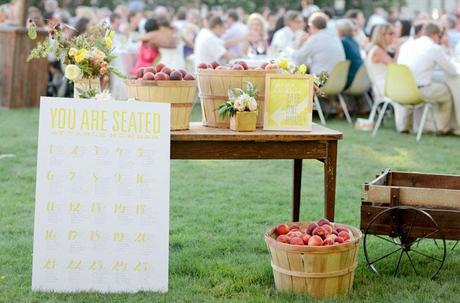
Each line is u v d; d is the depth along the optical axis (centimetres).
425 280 359
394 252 371
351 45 943
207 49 935
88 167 334
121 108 333
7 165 635
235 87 370
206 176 616
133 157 335
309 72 926
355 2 2128
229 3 2128
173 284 350
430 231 356
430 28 809
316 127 386
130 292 338
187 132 359
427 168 648
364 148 745
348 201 527
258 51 938
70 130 333
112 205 336
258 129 374
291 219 470
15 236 430
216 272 366
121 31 1159
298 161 427
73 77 356
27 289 340
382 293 339
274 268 339
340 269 330
